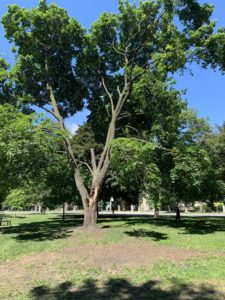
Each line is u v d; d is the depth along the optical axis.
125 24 22.67
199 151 19.42
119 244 14.47
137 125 24.78
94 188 21.02
